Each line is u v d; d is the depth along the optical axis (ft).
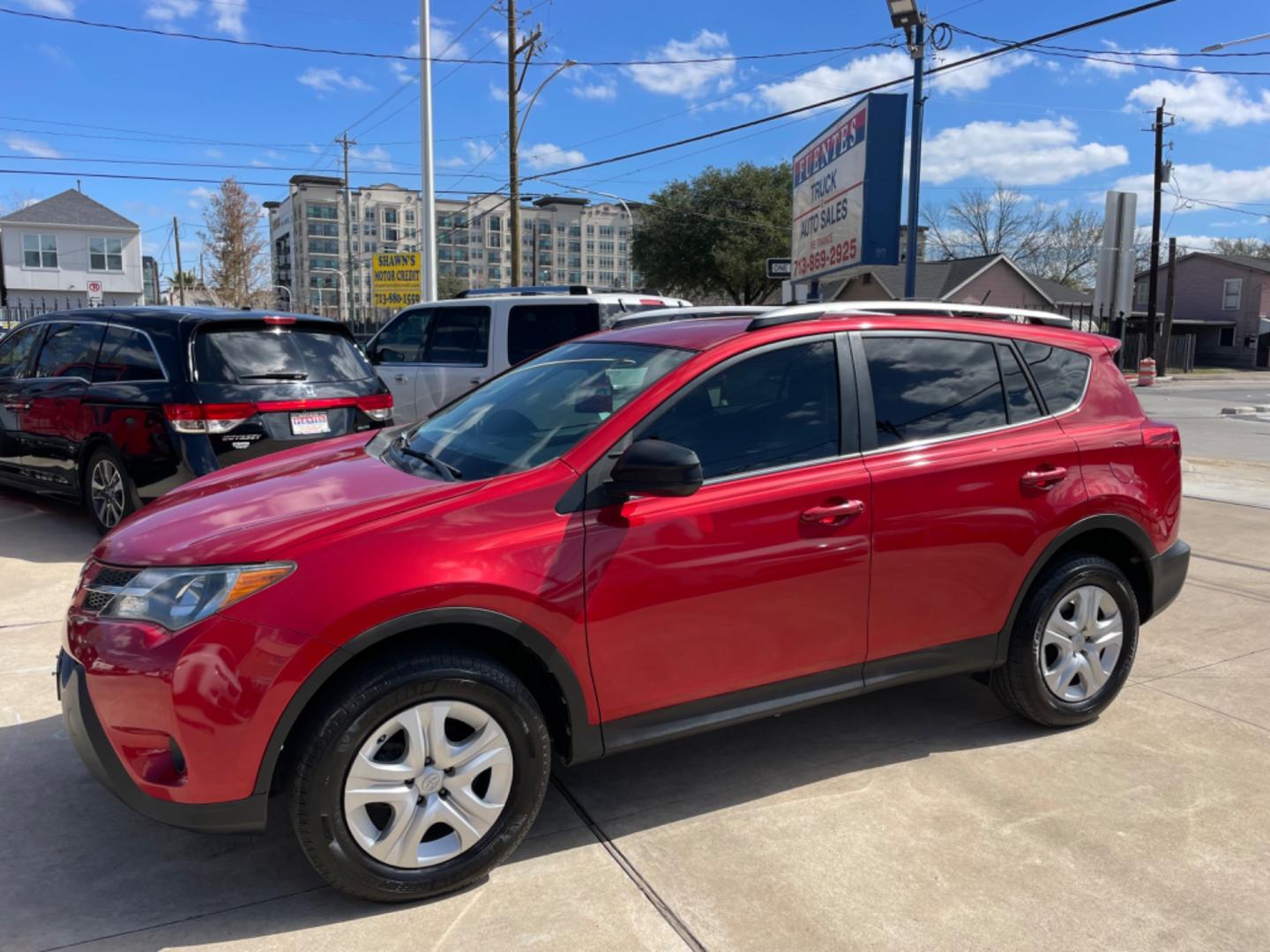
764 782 11.31
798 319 11.18
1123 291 37.73
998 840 10.02
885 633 11.00
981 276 135.13
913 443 11.20
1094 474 12.22
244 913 8.68
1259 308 164.14
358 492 9.70
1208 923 8.68
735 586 9.92
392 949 8.18
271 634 8.07
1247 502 29.58
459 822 8.87
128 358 20.89
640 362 10.96
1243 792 11.10
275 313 21.74
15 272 166.81
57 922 8.51
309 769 8.20
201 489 10.98
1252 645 16.21
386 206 477.77
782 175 153.17
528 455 9.93
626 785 11.22
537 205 527.81
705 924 8.58
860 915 8.73
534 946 8.26
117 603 8.67
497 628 8.79
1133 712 13.41
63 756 11.64
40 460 23.22
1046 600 12.01
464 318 29.71
